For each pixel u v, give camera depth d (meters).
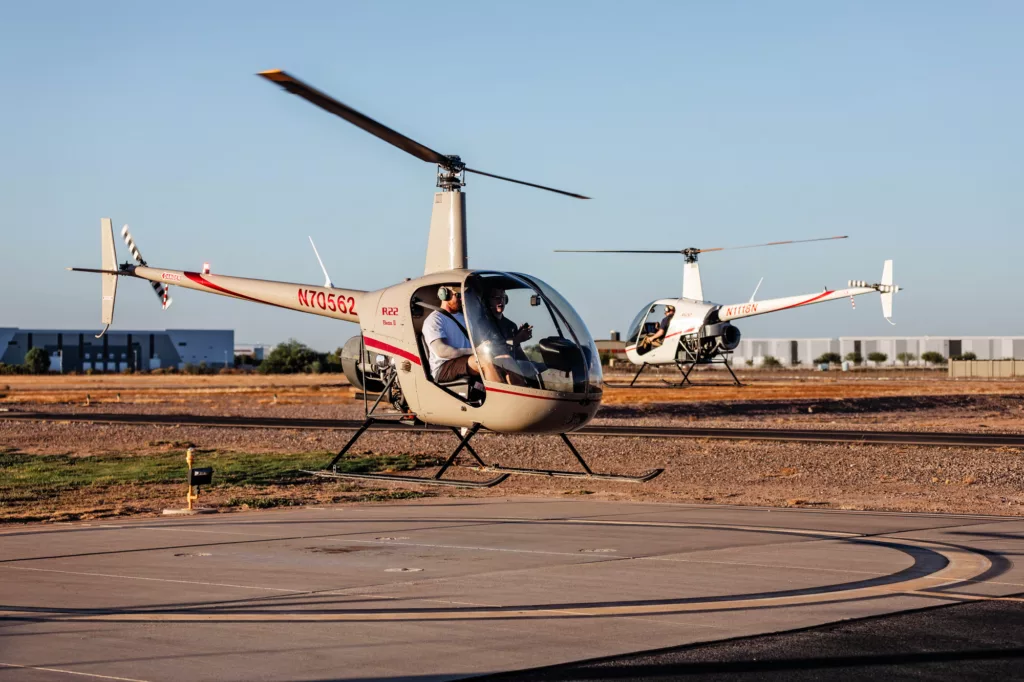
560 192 14.60
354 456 23.59
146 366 160.38
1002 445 24.77
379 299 14.38
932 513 14.13
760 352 151.00
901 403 46.66
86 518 14.35
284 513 14.52
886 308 41.94
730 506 15.07
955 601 7.74
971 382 78.69
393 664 5.99
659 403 46.16
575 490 17.83
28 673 5.79
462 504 15.54
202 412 43.84
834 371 122.50
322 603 7.75
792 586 8.36
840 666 5.92
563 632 6.77
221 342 167.50
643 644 6.43
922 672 5.80
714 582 8.55
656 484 18.59
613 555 10.12
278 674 5.79
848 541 11.08
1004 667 5.90
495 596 7.99
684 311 44.25
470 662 6.03
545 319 12.85
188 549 10.76
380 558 10.02
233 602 7.81
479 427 13.48
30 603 7.81
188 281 18.52
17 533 12.32
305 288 15.96
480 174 14.26
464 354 13.31
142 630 6.88
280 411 44.72
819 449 23.86
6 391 71.19
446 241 14.36
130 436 29.45
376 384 14.71
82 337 155.75
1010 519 13.19
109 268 23.52
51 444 27.48
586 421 13.03
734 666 5.91
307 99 10.80
